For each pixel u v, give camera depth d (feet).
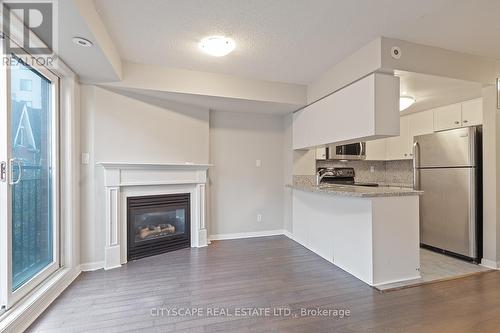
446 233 11.31
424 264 10.27
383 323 6.34
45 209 8.08
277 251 12.12
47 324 6.33
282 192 15.52
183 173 12.32
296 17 7.11
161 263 10.50
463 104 12.46
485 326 6.20
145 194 11.28
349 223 9.55
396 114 8.74
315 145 12.09
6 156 6.08
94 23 6.60
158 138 11.68
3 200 6.04
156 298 7.60
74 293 7.90
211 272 9.55
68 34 6.55
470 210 10.43
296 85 12.52
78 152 9.58
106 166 9.89
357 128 9.34
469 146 10.48
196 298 7.60
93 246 9.87
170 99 11.82
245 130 14.73
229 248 12.57
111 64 8.40
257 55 9.52
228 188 14.42
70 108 8.89
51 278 7.90
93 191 9.91
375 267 8.45
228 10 6.79
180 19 7.21
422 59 8.57
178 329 6.14
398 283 8.54
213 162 14.08
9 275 6.13
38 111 7.72
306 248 12.59
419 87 10.25
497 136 9.71
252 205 14.89
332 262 10.55
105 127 10.21
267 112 14.61
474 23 7.35
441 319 6.50
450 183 11.17
